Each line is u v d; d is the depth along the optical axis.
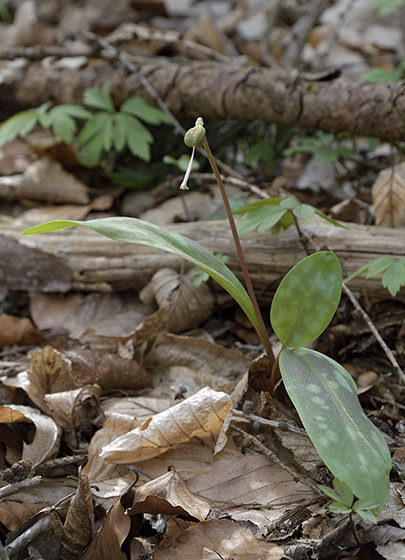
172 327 2.22
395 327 2.04
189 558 1.28
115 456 1.55
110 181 3.06
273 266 2.21
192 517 1.41
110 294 2.48
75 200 2.85
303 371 1.40
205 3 5.22
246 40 4.61
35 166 2.96
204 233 2.33
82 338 2.22
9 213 2.90
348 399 1.35
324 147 2.74
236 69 2.75
